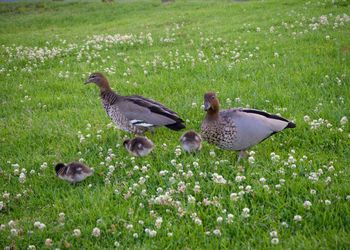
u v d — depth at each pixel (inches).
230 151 80.4
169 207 63.4
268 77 121.0
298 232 54.7
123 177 73.7
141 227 59.5
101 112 108.1
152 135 90.9
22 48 198.8
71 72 148.9
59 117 107.9
